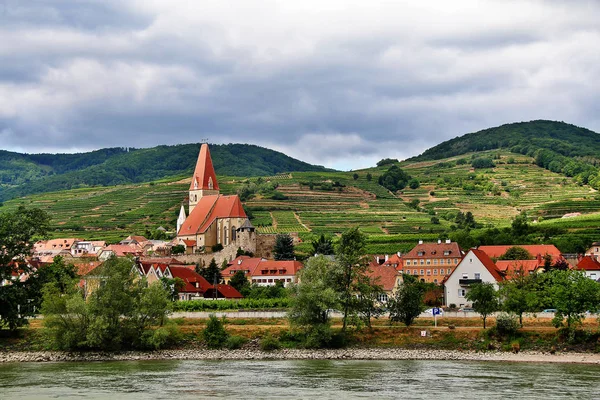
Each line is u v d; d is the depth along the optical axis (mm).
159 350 173125
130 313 175125
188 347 175750
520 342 167625
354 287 183500
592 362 152625
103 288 176250
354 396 117812
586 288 166125
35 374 142250
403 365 152375
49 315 172000
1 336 182625
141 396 118875
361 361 159750
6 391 123500
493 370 143625
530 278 197375
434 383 129000
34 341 179000
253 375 139500
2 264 185000
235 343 174375
